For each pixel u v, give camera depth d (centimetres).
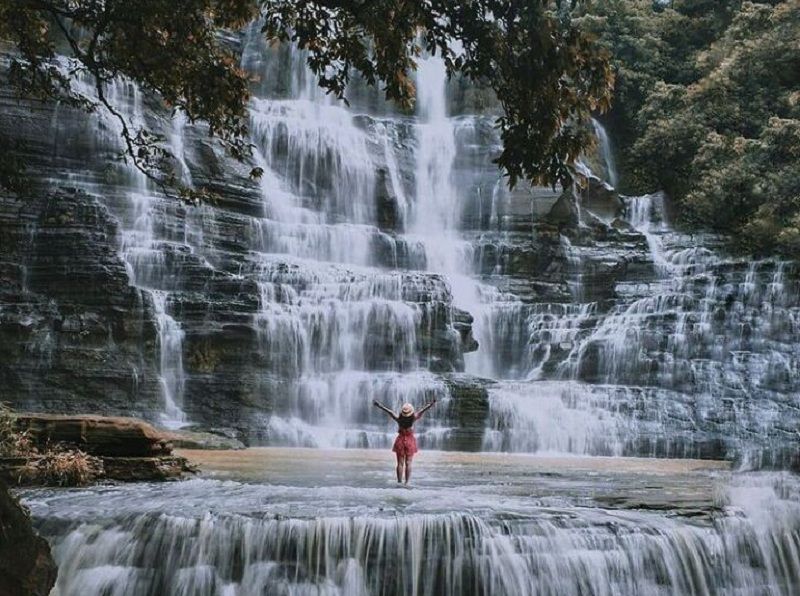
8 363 2664
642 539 1166
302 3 1263
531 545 1130
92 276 2830
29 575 898
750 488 1474
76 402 2656
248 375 2855
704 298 3481
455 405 2795
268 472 1766
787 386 3141
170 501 1253
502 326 3619
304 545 1088
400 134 4409
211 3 1430
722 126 4653
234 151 1495
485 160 4419
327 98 4569
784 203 3959
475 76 1148
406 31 1146
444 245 4003
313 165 4003
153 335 2809
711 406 3012
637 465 2241
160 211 3294
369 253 3819
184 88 1416
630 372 3250
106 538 1105
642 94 5075
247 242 3503
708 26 5350
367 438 2698
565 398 2875
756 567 1220
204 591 1077
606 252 4000
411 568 1095
